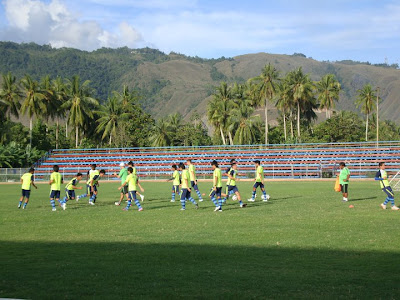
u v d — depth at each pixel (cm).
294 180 5225
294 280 835
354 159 5812
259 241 1220
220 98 8925
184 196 2028
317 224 1509
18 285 816
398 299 722
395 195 2722
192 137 8806
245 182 4838
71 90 8219
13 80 7881
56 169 2100
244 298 734
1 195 3256
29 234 1398
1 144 6981
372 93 9038
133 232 1409
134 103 9588
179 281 836
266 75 7994
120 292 771
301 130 9306
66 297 745
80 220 1725
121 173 2350
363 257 1014
